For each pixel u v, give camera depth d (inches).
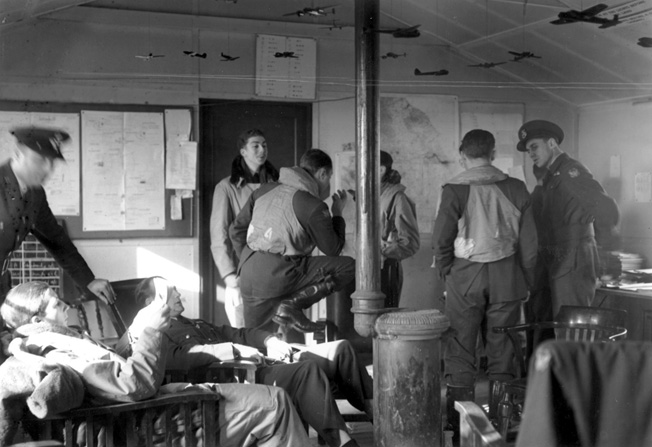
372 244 147.7
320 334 189.5
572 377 78.5
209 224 245.0
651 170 229.6
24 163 157.2
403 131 258.1
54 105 229.5
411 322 139.3
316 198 181.8
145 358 123.6
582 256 201.2
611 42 220.5
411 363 139.6
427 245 258.8
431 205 259.6
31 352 128.3
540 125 221.0
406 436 140.1
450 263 171.6
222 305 246.8
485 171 171.8
